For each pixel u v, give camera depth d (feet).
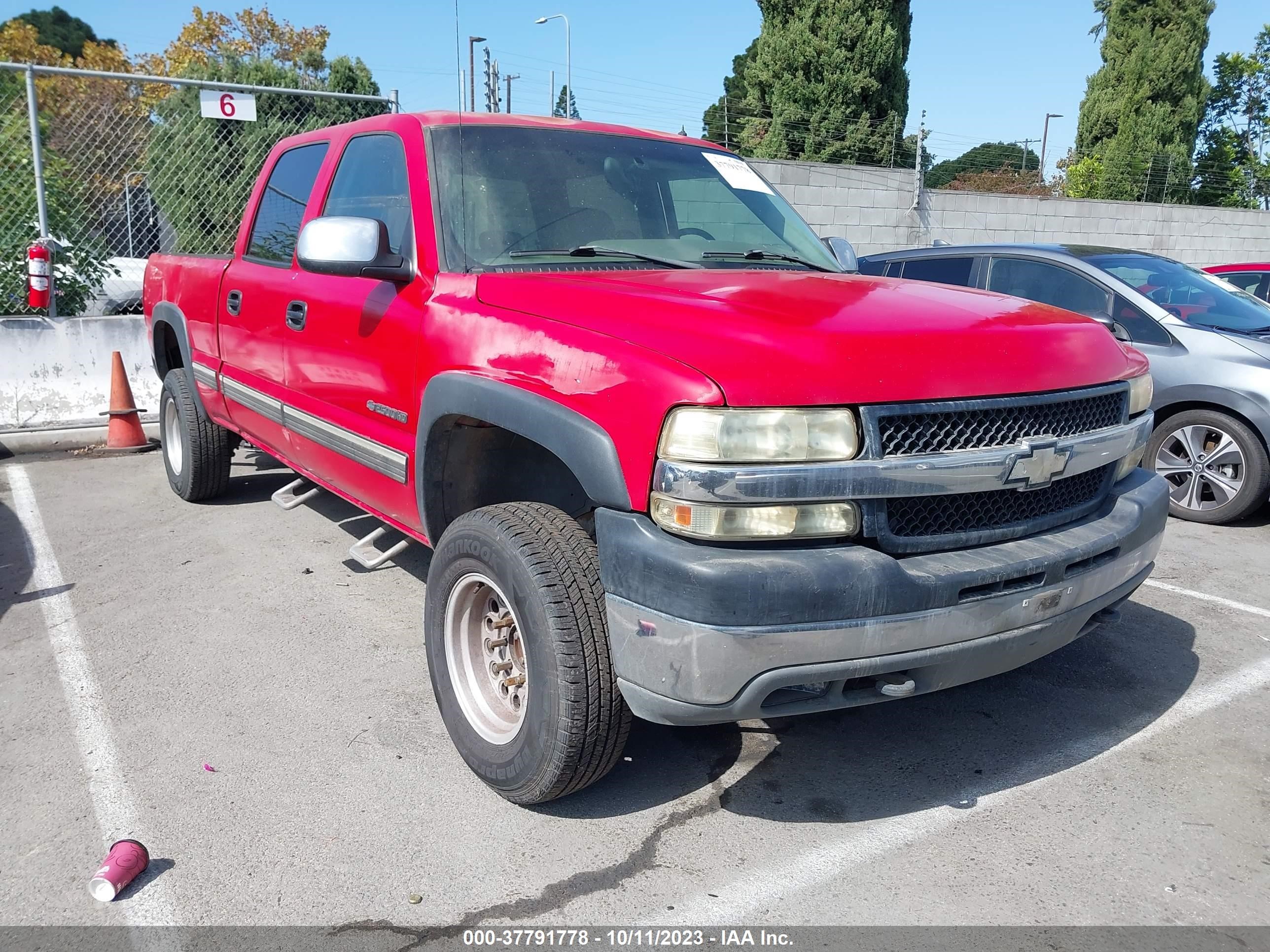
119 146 26.86
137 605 13.97
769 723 10.80
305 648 12.57
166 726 10.54
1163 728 10.71
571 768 8.34
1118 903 7.80
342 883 8.00
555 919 7.59
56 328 24.16
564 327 8.41
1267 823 8.93
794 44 67.00
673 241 11.37
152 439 24.68
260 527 17.58
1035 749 10.26
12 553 16.20
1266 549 17.29
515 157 11.25
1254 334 19.11
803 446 7.22
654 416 7.36
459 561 9.11
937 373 7.77
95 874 7.93
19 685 11.50
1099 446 8.77
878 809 9.15
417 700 11.20
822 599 7.14
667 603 7.26
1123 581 9.25
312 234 10.30
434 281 10.16
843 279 10.28
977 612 7.72
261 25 122.52
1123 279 20.30
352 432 11.80
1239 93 100.94
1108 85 90.48
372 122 12.53
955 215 55.57
